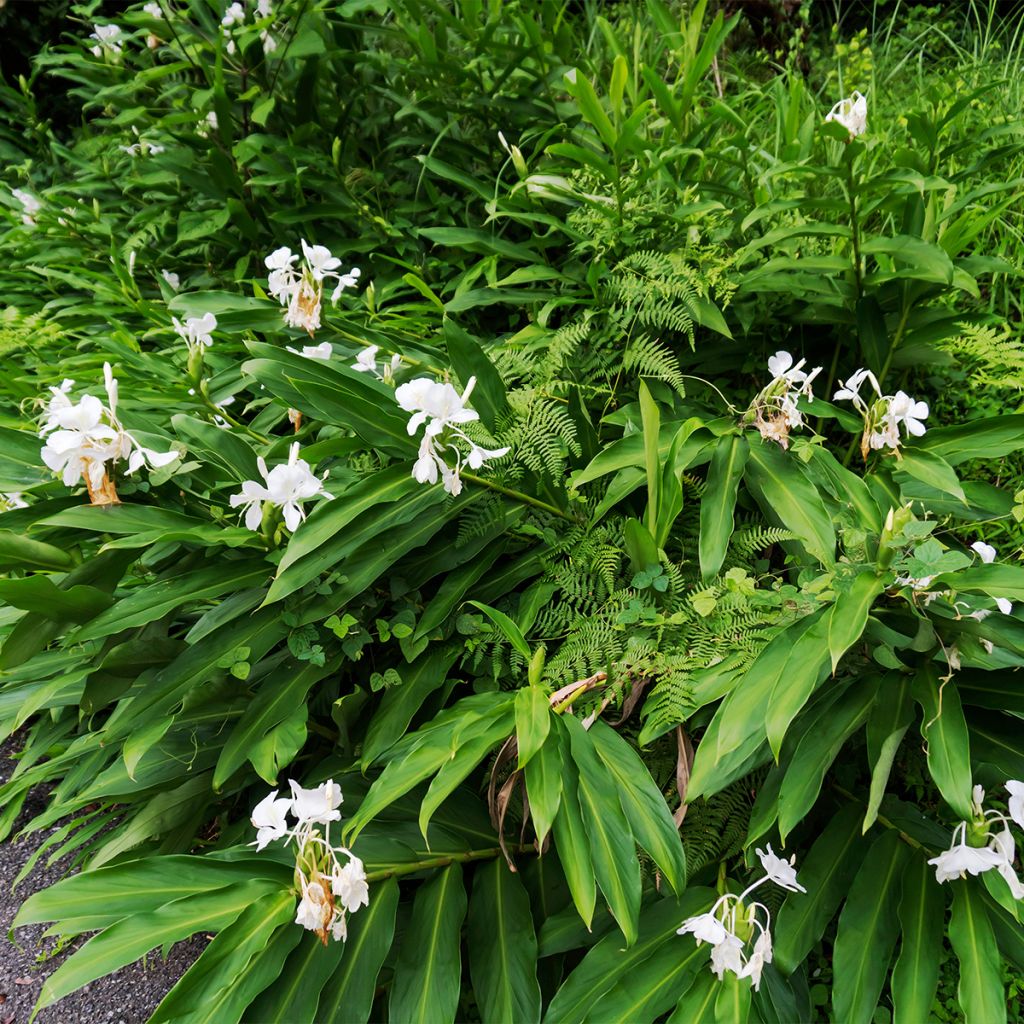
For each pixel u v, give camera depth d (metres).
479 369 1.49
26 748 1.72
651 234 1.94
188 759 1.41
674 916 1.24
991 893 1.12
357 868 1.07
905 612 1.22
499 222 2.40
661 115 2.35
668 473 1.36
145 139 2.69
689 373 1.95
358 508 1.31
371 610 1.43
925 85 2.87
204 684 1.30
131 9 2.73
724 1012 1.11
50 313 2.71
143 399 1.76
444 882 1.26
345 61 2.62
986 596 1.19
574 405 1.63
